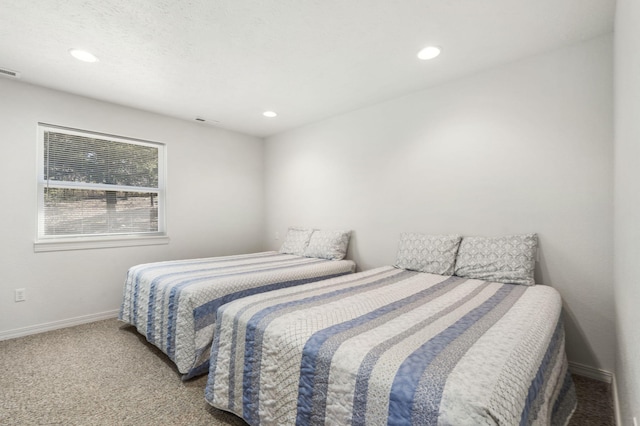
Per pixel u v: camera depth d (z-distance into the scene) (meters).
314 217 3.88
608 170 1.97
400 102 3.03
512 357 1.03
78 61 2.31
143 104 3.21
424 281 2.23
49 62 2.33
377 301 1.71
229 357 1.54
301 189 4.05
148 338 2.36
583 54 2.06
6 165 2.60
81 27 1.89
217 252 4.04
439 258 2.53
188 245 3.76
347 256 3.48
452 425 0.80
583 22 1.86
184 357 1.97
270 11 1.75
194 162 3.82
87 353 2.35
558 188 2.15
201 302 2.06
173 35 1.98
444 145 2.72
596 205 2.01
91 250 3.04
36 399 1.76
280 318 1.44
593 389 1.88
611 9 1.73
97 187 3.13
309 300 1.72
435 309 1.57
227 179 4.16
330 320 1.41
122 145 3.30
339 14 1.79
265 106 3.29
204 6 1.70
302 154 4.03
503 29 1.94
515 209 2.33
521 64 2.31
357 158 3.41
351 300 1.73
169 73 2.52
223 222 4.11
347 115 3.50
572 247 2.09
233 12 1.76
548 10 1.75
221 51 2.19
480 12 1.77
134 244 3.33
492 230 2.45
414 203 2.93
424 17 1.82
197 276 2.40
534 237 2.19
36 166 2.75
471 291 1.93
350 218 3.48
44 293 2.78
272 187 4.46
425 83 2.72
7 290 2.60
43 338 2.62
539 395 1.05
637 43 1.01
